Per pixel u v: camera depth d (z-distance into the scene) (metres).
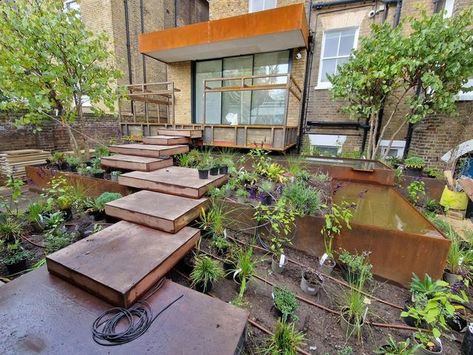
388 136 5.94
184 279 2.07
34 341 1.25
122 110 8.12
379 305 2.00
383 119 5.88
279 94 6.39
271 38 5.20
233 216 2.87
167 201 2.75
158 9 9.10
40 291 1.61
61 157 4.91
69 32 3.93
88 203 3.07
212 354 1.24
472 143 4.55
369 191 3.79
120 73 4.73
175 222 2.22
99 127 7.31
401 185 4.52
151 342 1.29
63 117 4.60
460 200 3.85
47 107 4.03
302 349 1.55
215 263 2.08
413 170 4.84
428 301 1.65
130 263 1.74
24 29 3.65
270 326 1.70
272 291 2.03
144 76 8.75
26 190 4.52
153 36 5.99
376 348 1.58
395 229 2.26
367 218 2.79
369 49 4.41
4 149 5.29
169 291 1.69
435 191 4.34
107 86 4.67
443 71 3.94
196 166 4.13
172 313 1.49
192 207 2.55
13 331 1.30
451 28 3.59
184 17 10.45
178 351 1.25
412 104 4.28
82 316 1.42
